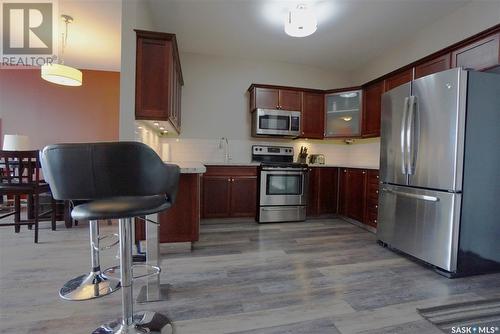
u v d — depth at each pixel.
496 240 2.06
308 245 2.66
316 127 4.04
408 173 2.26
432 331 1.34
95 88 4.62
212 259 2.26
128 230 1.23
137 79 2.34
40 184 2.72
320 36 3.35
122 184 0.97
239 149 4.16
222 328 1.35
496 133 2.02
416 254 2.21
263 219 3.57
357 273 2.02
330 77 4.48
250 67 4.16
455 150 1.93
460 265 1.97
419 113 2.18
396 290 1.76
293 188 3.67
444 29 2.88
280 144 4.30
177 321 1.40
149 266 1.56
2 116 4.36
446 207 1.98
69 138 4.57
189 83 3.98
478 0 2.50
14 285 1.74
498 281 1.92
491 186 2.03
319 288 1.77
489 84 1.99
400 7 2.69
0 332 1.28
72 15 2.86
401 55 3.52
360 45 3.60
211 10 2.81
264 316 1.46
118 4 2.64
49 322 1.37
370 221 3.15
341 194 3.80
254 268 2.09
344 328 1.36
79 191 0.96
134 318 1.37
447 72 1.97
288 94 3.91
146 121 2.48
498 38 2.00
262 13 2.87
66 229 3.04
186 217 2.39
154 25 3.09
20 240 2.64
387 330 1.35
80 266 2.04
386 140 2.58
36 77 4.45
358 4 2.65
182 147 3.98
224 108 4.10
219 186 3.54
